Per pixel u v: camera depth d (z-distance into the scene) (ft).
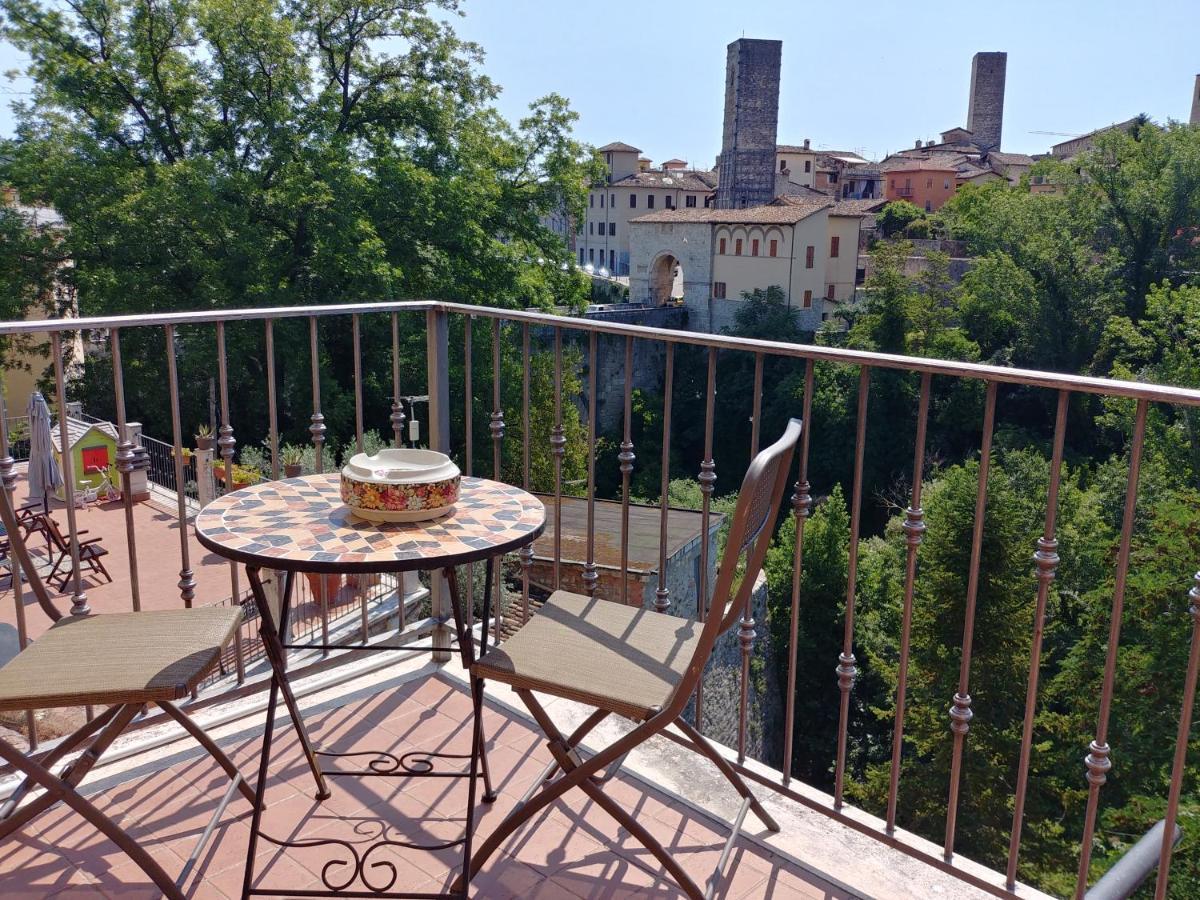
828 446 120.57
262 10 72.02
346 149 74.28
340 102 80.48
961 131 279.08
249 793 8.36
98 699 6.36
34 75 71.56
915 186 228.43
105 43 73.46
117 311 66.85
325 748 9.54
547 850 8.05
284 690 8.25
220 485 48.80
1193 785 45.62
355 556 6.52
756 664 60.90
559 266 89.35
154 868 6.88
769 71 193.77
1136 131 135.03
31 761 6.42
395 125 82.79
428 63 81.66
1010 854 7.42
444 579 11.21
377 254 69.97
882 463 118.83
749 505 5.79
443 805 8.66
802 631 67.82
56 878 7.45
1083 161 126.93
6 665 6.80
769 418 125.70
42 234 72.74
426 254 72.79
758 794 8.93
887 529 83.15
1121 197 122.01
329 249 70.23
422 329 74.49
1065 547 65.67
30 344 71.36
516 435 76.13
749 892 7.54
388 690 10.80
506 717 10.27
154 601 39.58
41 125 72.38
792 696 8.76
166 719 9.78
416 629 11.50
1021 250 122.93
